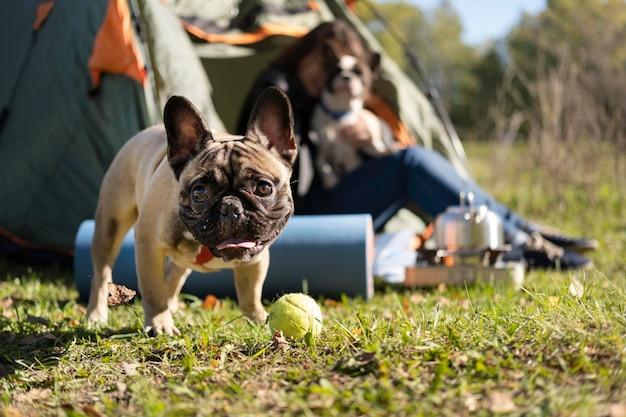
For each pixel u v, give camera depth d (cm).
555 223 316
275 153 152
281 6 282
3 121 246
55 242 241
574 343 132
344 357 135
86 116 233
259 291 165
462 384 119
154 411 120
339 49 239
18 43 249
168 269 182
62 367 146
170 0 268
